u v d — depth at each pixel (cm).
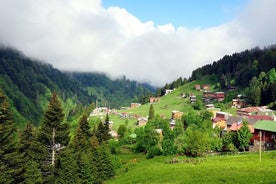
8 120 5619
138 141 14325
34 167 6588
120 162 11575
